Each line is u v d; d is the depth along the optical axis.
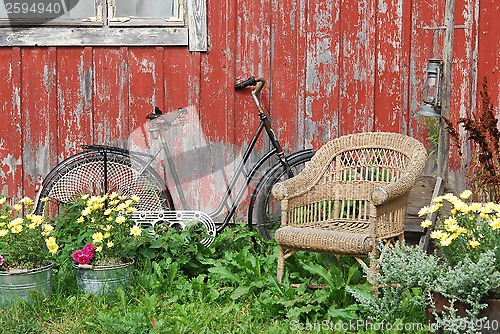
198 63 6.70
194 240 6.00
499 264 4.48
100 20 6.69
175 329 4.79
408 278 4.57
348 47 6.64
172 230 5.91
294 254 5.65
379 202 4.99
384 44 6.61
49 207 6.70
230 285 5.63
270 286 5.26
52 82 6.75
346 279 5.43
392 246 5.14
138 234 5.48
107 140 6.77
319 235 5.06
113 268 5.33
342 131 6.70
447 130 5.89
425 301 4.71
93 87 6.74
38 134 6.79
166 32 6.69
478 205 4.61
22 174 6.82
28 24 6.70
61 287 5.44
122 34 6.70
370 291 4.98
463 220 4.72
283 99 6.71
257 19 6.67
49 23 6.70
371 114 6.66
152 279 5.51
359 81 6.65
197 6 6.66
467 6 6.43
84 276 5.34
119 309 5.12
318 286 5.28
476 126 5.48
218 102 6.73
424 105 6.06
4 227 5.34
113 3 6.69
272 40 6.68
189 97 6.73
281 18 6.66
